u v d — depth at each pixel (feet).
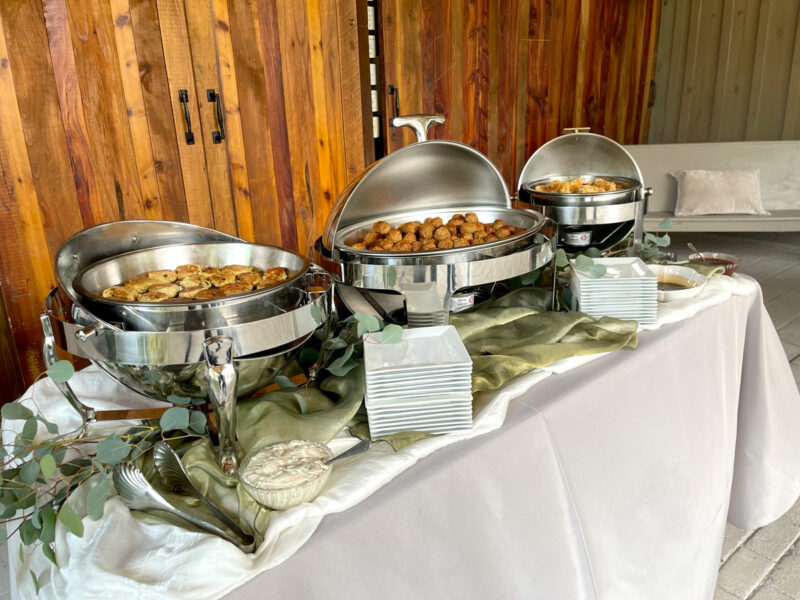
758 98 15.17
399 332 3.04
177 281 3.65
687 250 13.43
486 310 4.12
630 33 14.48
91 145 6.75
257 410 2.93
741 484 5.05
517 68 11.71
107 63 6.73
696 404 4.15
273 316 2.95
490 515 2.85
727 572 4.90
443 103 10.56
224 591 2.05
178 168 7.52
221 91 7.76
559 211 6.32
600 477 3.48
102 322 2.72
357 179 4.61
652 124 16.71
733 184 12.19
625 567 3.71
